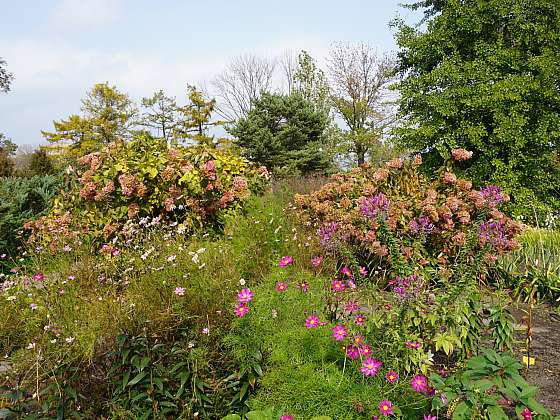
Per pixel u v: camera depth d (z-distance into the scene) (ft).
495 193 14.89
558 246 19.04
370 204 14.07
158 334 8.67
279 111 73.15
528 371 9.59
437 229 14.76
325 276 11.82
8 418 7.50
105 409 7.91
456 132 41.09
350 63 74.79
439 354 9.78
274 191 29.53
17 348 10.82
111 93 79.61
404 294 8.47
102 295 11.41
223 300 9.33
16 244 21.57
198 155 17.12
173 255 11.60
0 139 71.72
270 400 7.16
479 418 6.15
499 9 40.27
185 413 7.52
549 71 37.32
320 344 7.96
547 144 40.45
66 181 19.56
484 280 14.56
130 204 15.96
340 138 74.79
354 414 6.77
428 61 46.14
